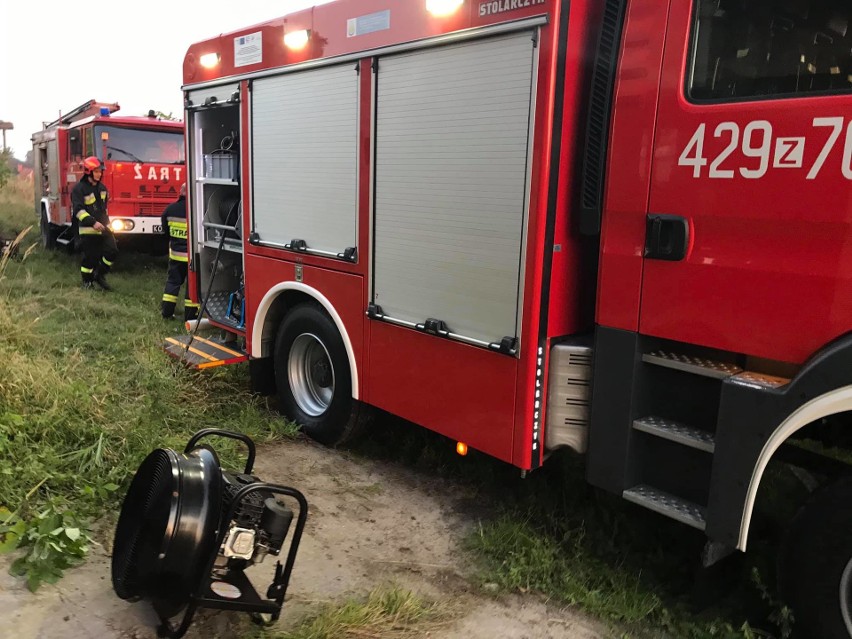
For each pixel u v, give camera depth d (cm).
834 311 233
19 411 407
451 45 330
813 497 254
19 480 342
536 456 321
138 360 542
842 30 229
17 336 556
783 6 241
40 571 282
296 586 304
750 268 252
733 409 257
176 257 756
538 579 317
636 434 295
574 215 312
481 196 323
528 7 292
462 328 342
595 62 296
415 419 376
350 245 411
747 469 254
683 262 270
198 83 547
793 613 260
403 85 360
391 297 385
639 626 290
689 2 262
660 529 351
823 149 230
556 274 310
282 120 457
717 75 258
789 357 246
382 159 378
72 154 1191
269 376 531
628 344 290
